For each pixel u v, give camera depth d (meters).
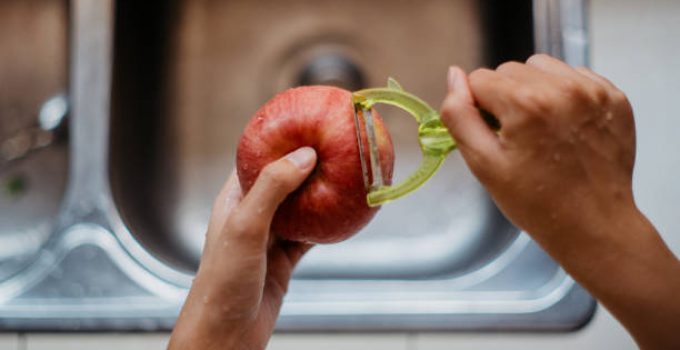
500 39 1.06
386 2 1.10
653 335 0.48
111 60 0.92
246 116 1.09
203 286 0.53
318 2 1.11
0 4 1.11
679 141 0.82
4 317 0.83
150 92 1.07
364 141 0.53
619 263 0.47
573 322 0.80
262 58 1.11
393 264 0.97
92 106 0.90
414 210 1.01
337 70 1.09
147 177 1.03
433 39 1.09
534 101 0.45
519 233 0.85
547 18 0.86
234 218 0.51
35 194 1.04
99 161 0.89
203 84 1.09
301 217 0.53
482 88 0.46
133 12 1.01
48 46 1.10
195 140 1.08
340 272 0.97
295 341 0.82
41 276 0.86
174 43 1.10
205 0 1.11
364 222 0.54
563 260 0.48
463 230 0.99
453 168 1.02
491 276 0.84
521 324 0.81
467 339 0.81
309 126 0.53
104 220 0.88
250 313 0.54
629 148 0.47
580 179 0.46
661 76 0.83
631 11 0.84
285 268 0.61
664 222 0.81
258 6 1.11
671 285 0.47
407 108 0.52
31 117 1.08
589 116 0.45
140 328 0.83
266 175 0.51
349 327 0.82
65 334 0.84
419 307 0.82
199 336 0.53
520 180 0.46
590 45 0.84
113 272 0.86
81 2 0.93
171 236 1.02
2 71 1.09
